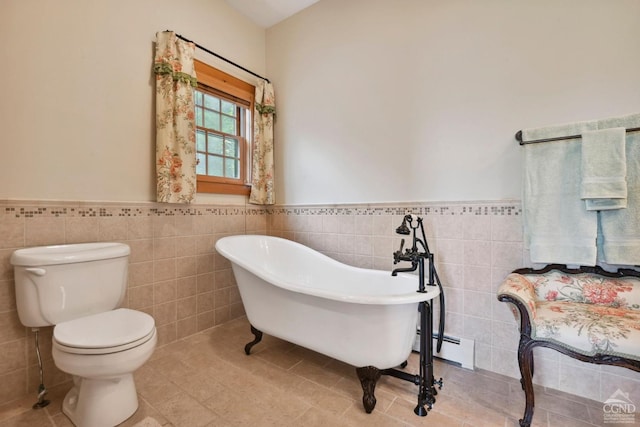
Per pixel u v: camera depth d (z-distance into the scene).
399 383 1.67
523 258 1.69
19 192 1.53
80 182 1.74
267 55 2.90
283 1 2.55
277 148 2.85
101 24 1.82
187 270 2.27
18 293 1.42
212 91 2.47
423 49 2.03
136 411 1.42
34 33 1.57
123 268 1.68
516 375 1.71
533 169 1.59
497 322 1.76
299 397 1.54
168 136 2.02
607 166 1.39
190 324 2.29
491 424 1.34
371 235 2.26
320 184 2.55
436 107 1.97
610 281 1.46
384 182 2.20
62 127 1.67
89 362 1.18
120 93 1.90
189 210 2.28
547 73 1.63
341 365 1.87
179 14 2.22
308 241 2.63
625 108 1.46
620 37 1.47
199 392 1.58
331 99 2.49
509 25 1.73
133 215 1.95
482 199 1.81
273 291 1.78
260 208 2.86
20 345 1.53
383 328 1.41
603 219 1.44
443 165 1.95
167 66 2.01
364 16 2.29
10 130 1.50
